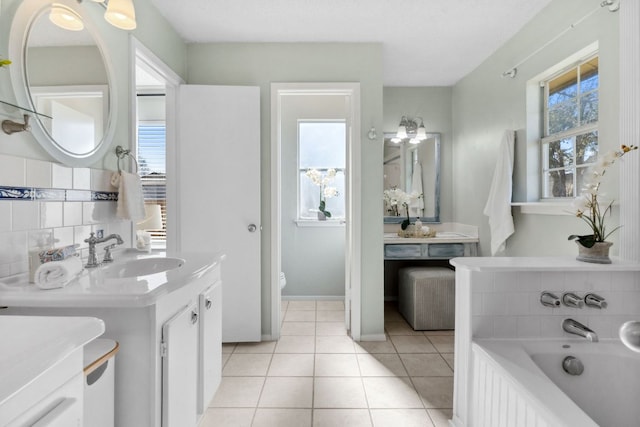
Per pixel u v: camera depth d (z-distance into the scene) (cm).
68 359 67
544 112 239
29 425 57
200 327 153
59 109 132
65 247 124
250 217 257
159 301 112
